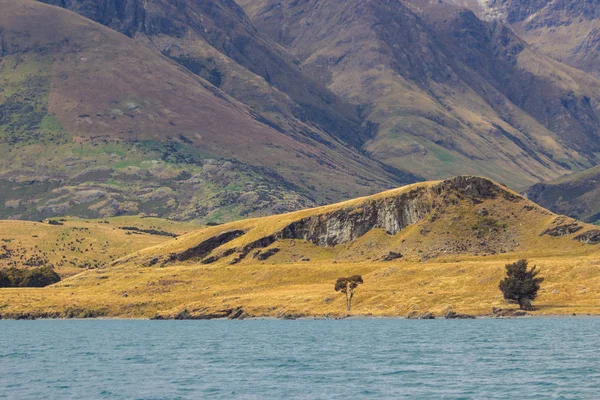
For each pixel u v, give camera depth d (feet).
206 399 474.08
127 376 581.12
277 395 482.69
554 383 503.61
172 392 501.56
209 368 622.54
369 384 517.96
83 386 533.55
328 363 638.12
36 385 541.75
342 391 492.54
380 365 616.80
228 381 544.21
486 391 480.23
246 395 484.74
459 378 534.78
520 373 550.77
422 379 534.37
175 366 641.40
